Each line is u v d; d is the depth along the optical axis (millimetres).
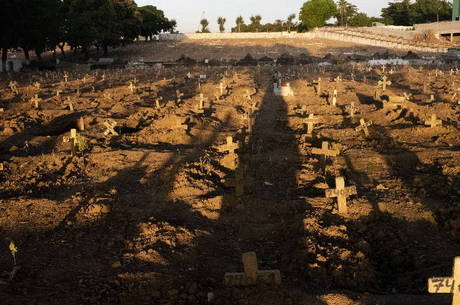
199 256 9461
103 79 41469
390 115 22703
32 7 51625
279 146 18453
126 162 15641
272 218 11586
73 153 16375
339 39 96938
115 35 75125
